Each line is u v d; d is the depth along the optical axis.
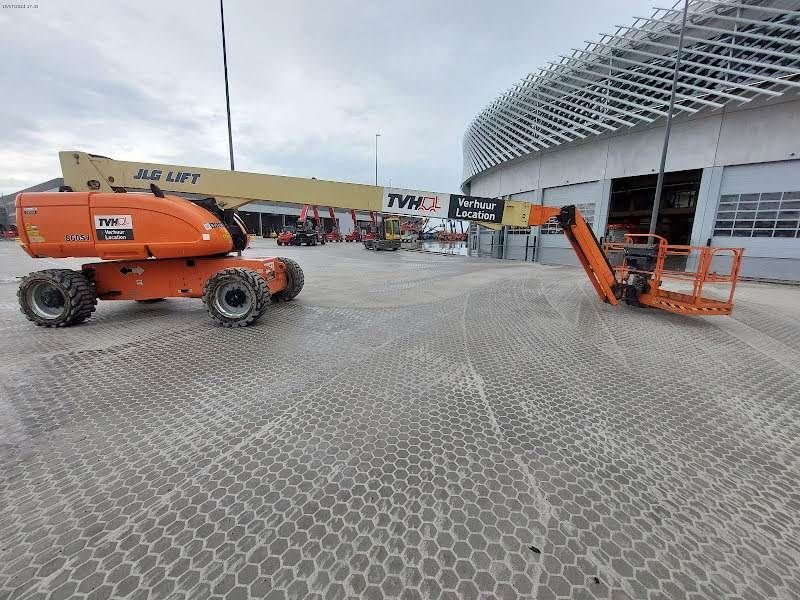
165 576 1.30
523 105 18.94
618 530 1.54
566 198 17.28
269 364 3.36
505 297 7.08
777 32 11.02
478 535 1.50
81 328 4.57
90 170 5.09
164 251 4.64
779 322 5.30
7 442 2.09
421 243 34.91
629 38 14.01
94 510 1.60
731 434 2.30
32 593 1.23
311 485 1.77
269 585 1.27
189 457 1.98
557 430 2.31
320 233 32.72
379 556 1.40
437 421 2.39
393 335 4.35
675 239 20.16
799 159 10.96
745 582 1.31
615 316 5.52
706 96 12.15
